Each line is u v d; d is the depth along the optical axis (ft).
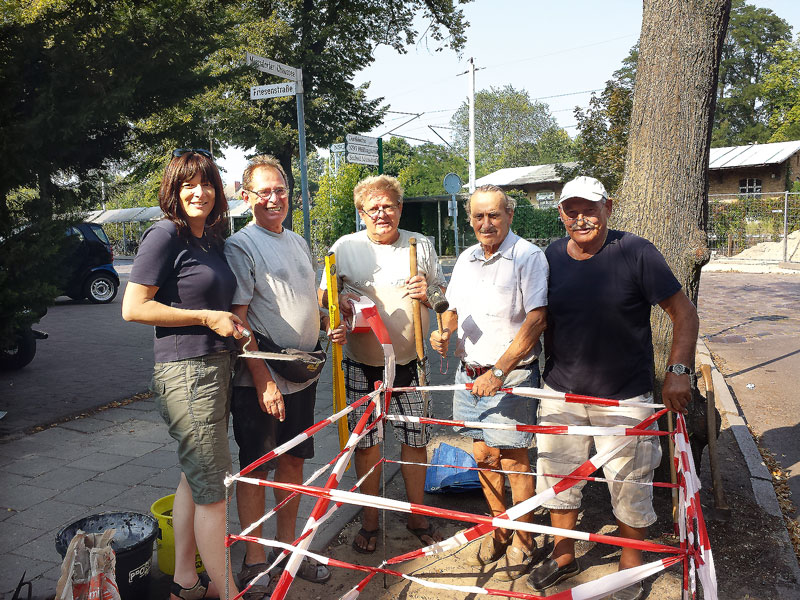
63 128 20.16
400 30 77.05
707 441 13.33
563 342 10.12
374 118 77.87
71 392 22.61
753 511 13.26
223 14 27.04
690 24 13.53
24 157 19.45
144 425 18.94
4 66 19.38
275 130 68.74
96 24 22.22
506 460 10.96
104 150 25.05
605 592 6.99
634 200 14.40
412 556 7.46
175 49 23.82
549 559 10.48
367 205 11.15
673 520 11.78
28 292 19.26
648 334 9.97
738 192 104.68
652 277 9.34
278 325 9.77
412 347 11.51
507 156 231.30
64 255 20.89
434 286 10.75
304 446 10.48
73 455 16.35
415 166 138.00
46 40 20.72
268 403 9.45
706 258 13.69
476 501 13.58
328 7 70.03
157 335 8.63
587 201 9.26
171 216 8.54
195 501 8.68
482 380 9.77
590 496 13.82
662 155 13.92
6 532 12.09
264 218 9.93
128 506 13.32
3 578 10.43
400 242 11.51
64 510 13.10
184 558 9.35
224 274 8.91
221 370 8.72
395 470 15.21
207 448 8.59
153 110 25.14
